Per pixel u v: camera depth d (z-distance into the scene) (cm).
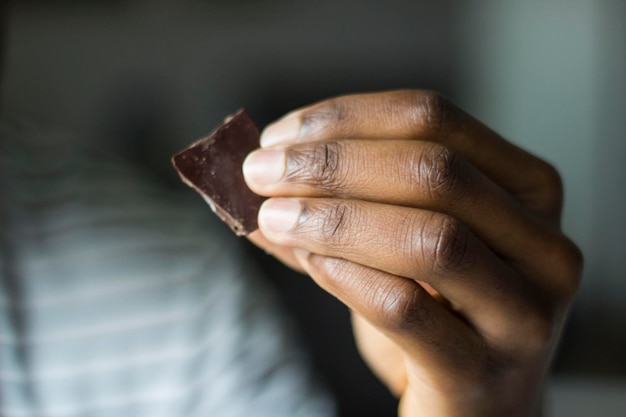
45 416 43
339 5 95
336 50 96
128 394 43
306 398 45
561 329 31
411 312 27
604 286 89
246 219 31
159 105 97
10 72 95
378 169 28
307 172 28
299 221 28
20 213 45
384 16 96
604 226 90
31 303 43
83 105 97
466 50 96
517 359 29
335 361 82
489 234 28
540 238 29
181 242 47
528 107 94
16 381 42
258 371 44
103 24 96
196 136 97
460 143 29
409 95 29
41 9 95
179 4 95
